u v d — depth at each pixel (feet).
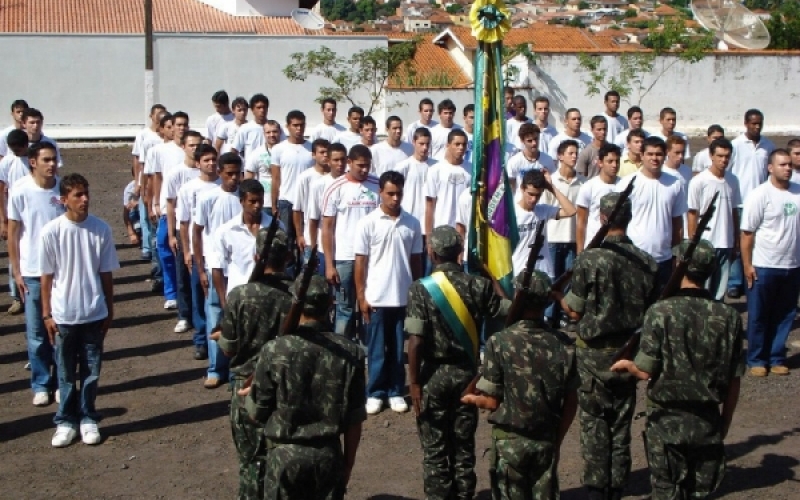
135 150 48.85
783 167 32.09
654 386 19.99
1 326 38.14
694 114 113.19
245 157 46.62
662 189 32.35
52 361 30.42
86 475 25.39
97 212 61.46
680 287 20.01
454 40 120.78
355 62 108.58
